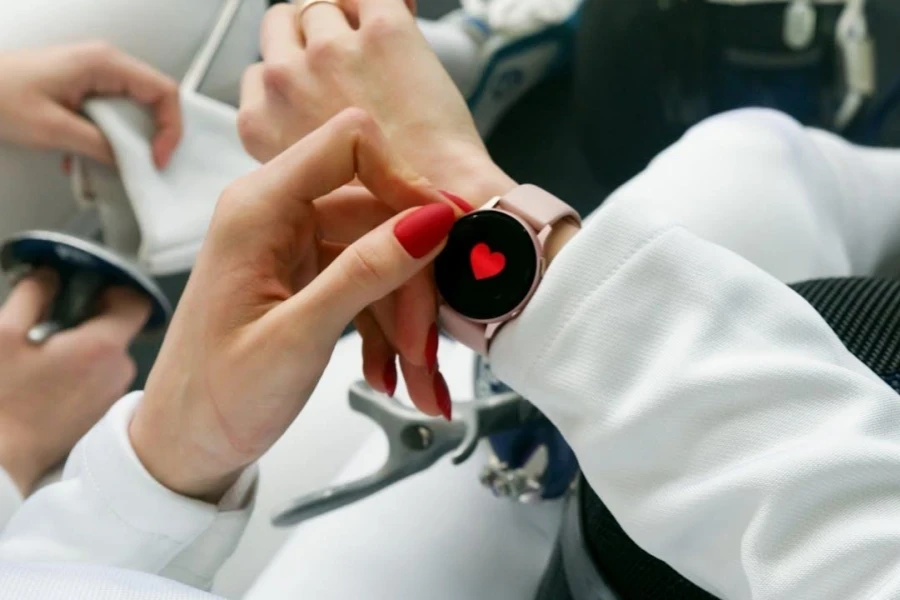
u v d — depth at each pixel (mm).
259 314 382
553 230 397
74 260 784
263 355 369
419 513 564
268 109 506
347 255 352
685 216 564
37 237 739
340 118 383
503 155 1307
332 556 539
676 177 603
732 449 329
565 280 366
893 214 683
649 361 352
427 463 484
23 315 759
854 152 689
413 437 488
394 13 489
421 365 419
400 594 521
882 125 1178
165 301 826
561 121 1329
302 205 389
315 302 355
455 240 391
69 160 904
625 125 1166
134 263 858
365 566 532
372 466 608
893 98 1133
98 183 884
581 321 362
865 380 329
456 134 477
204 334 387
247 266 379
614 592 414
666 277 356
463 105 490
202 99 892
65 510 453
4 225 907
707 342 343
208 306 384
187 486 450
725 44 1089
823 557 292
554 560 499
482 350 398
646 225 363
